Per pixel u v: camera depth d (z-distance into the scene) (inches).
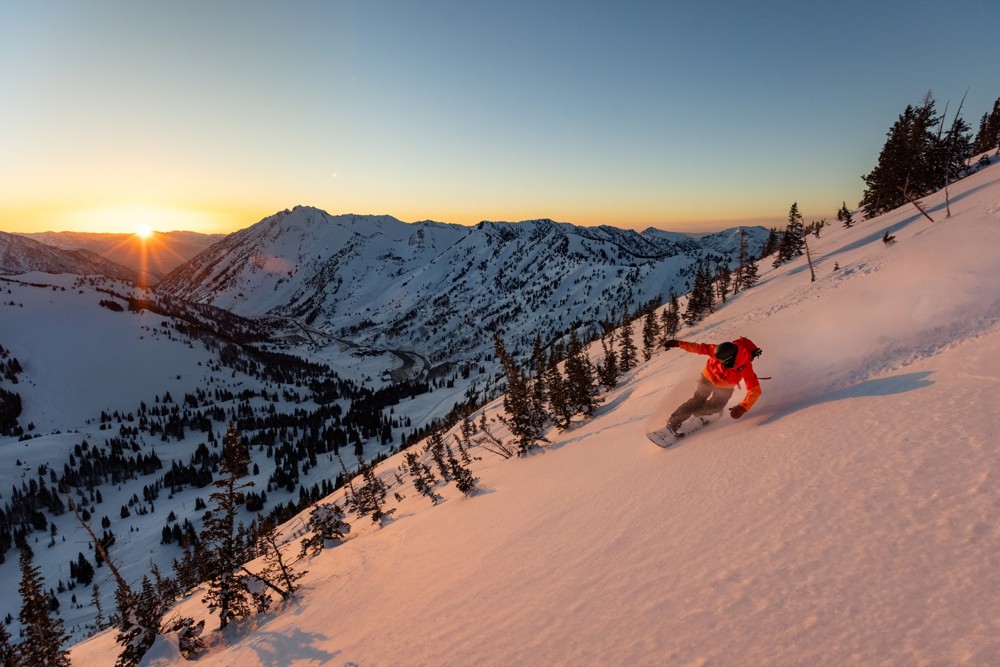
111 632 510.0
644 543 169.3
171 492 7185.0
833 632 94.3
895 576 103.3
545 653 126.9
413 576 271.1
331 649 207.6
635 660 108.4
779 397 279.7
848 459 165.9
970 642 79.9
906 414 182.2
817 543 125.9
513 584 184.4
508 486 453.1
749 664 93.7
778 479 173.3
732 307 2112.5
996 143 3196.4
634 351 1616.6
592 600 144.7
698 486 200.5
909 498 128.9
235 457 345.4
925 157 2332.7
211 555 335.3
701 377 283.6
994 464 128.4
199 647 311.9
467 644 151.3
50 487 7322.8
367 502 698.8
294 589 358.0
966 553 101.8
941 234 676.1
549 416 781.9
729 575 127.8
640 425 431.8
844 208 3294.8
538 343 1166.3
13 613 4249.5
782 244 2888.8
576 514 239.6
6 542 5753.0
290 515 4365.2
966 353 220.2
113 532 6003.9
